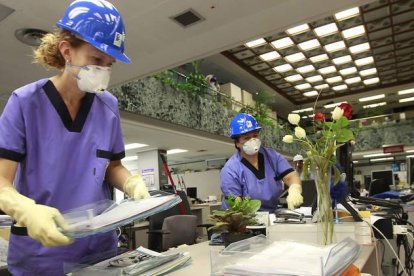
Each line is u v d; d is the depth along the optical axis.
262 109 8.88
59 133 0.97
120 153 1.12
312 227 1.33
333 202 1.49
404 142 10.76
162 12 2.55
